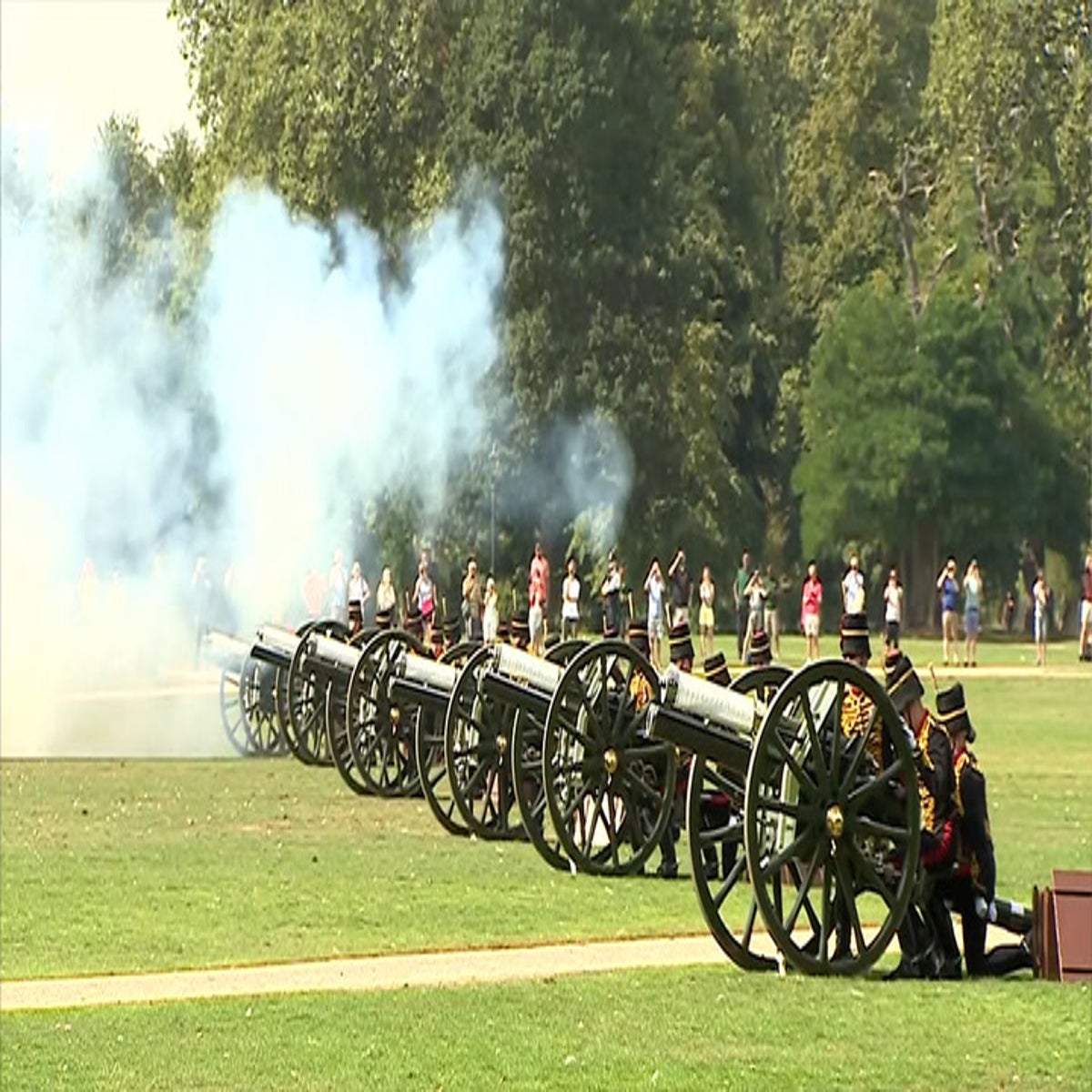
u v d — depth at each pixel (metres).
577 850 100.25
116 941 83.94
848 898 75.75
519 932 85.62
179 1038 67.00
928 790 76.19
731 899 92.56
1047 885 92.69
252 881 98.12
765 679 81.44
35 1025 69.06
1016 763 150.38
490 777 112.69
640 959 79.94
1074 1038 66.69
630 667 101.12
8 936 84.88
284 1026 68.62
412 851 108.25
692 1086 61.06
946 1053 64.88
